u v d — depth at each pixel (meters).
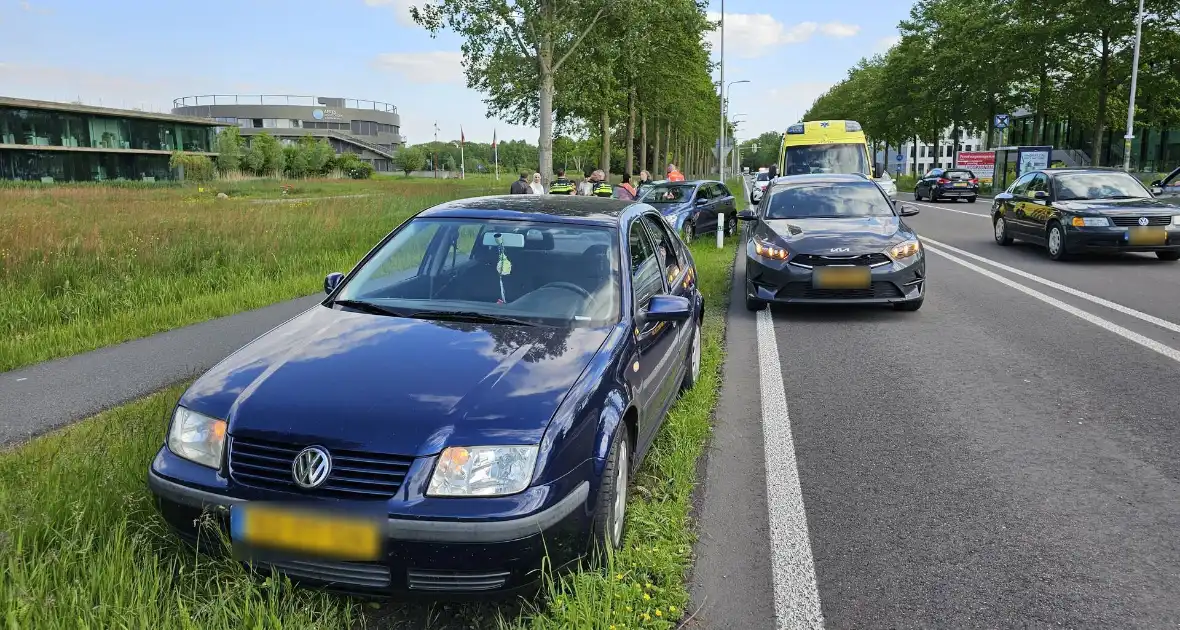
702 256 14.84
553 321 3.84
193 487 2.95
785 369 6.84
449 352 3.39
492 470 2.82
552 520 2.85
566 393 3.12
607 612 2.83
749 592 3.24
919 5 56.25
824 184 10.49
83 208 20.56
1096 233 12.84
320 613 2.89
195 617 2.74
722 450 4.89
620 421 3.33
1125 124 38.94
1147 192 13.95
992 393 5.98
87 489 3.59
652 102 38.66
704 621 3.04
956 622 3.02
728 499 4.16
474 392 3.05
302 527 2.79
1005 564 3.45
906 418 5.45
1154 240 12.66
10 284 9.15
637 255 4.60
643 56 27.69
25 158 54.16
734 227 18.58
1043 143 57.53
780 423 5.38
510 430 2.89
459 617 3.00
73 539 3.12
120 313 8.80
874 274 8.60
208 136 73.50
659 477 4.31
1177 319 8.48
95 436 4.66
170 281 10.33
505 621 2.95
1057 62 36.56
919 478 4.40
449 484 2.79
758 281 9.04
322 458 2.82
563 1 24.36
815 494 4.21
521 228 4.48
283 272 11.74
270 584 2.85
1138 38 31.23
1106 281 11.24
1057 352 7.14
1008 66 39.31
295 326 3.83
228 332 8.09
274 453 2.89
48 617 2.68
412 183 59.41
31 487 3.77
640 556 3.30
